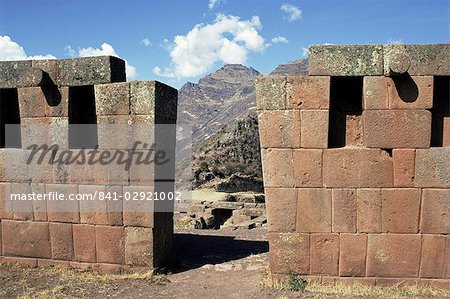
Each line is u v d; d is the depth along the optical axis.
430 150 8.84
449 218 8.87
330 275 9.23
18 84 10.52
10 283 9.69
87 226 10.45
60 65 10.30
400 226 8.99
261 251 12.95
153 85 9.83
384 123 8.89
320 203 9.16
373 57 8.82
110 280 9.84
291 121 9.12
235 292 9.12
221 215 24.98
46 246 10.77
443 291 8.80
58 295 8.92
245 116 62.41
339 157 9.07
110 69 10.06
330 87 9.02
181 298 8.83
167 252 11.01
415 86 8.77
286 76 9.09
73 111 10.52
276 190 9.27
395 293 8.76
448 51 8.63
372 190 9.02
